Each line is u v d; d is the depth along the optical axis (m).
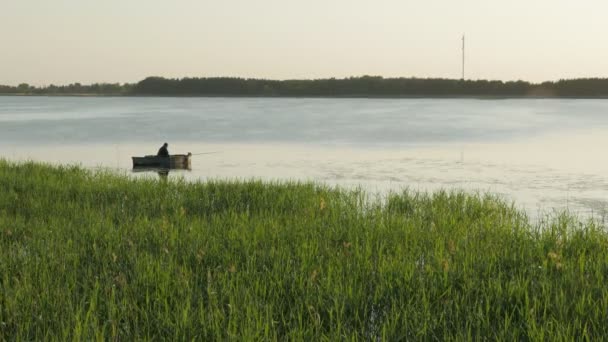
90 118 121.94
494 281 8.09
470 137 68.81
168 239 11.27
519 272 8.76
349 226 12.66
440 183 31.98
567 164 41.47
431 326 6.73
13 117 127.62
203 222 13.20
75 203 16.25
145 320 7.05
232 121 108.19
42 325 6.86
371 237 11.49
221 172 37.56
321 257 9.61
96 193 18.55
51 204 16.11
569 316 7.03
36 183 20.11
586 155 48.06
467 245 11.02
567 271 8.77
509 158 45.75
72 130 81.94
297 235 11.71
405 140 64.19
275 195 18.41
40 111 173.00
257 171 38.00
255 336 6.31
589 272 8.95
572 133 76.75
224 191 18.97
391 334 6.59
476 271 8.95
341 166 40.41
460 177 34.53
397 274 8.61
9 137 69.12
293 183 21.78
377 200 19.80
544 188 29.89
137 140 65.25
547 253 10.38
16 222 13.20
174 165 39.78
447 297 7.62
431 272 8.60
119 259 9.85
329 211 15.27
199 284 8.48
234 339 6.27
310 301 7.52
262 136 70.38
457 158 45.56
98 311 7.23
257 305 7.29
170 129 84.44
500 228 13.44
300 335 6.38
